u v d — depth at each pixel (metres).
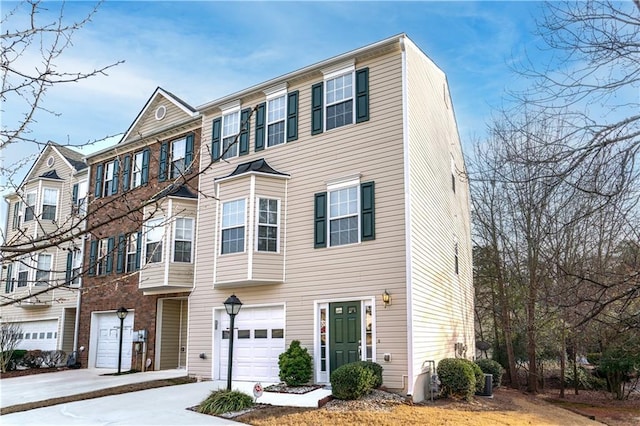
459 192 22.67
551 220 9.66
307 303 14.66
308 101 16.00
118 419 10.97
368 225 13.96
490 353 27.11
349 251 14.19
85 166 24.94
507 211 22.86
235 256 15.48
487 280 26.11
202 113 18.77
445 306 17.14
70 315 24.61
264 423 10.40
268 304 15.43
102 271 21.70
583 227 12.90
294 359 13.81
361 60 15.07
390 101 14.36
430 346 14.58
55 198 25.95
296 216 15.48
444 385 14.05
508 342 22.03
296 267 15.12
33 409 12.48
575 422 13.38
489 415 12.20
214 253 17.02
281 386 13.71
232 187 16.08
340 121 15.18
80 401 13.27
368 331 13.56
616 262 10.20
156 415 11.28
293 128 16.12
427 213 15.47
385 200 13.88
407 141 13.87
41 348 25.20
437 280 16.19
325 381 13.93
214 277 16.20
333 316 14.19
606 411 16.25
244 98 17.64
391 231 13.60
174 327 20.11
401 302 13.08
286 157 16.11
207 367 16.44
